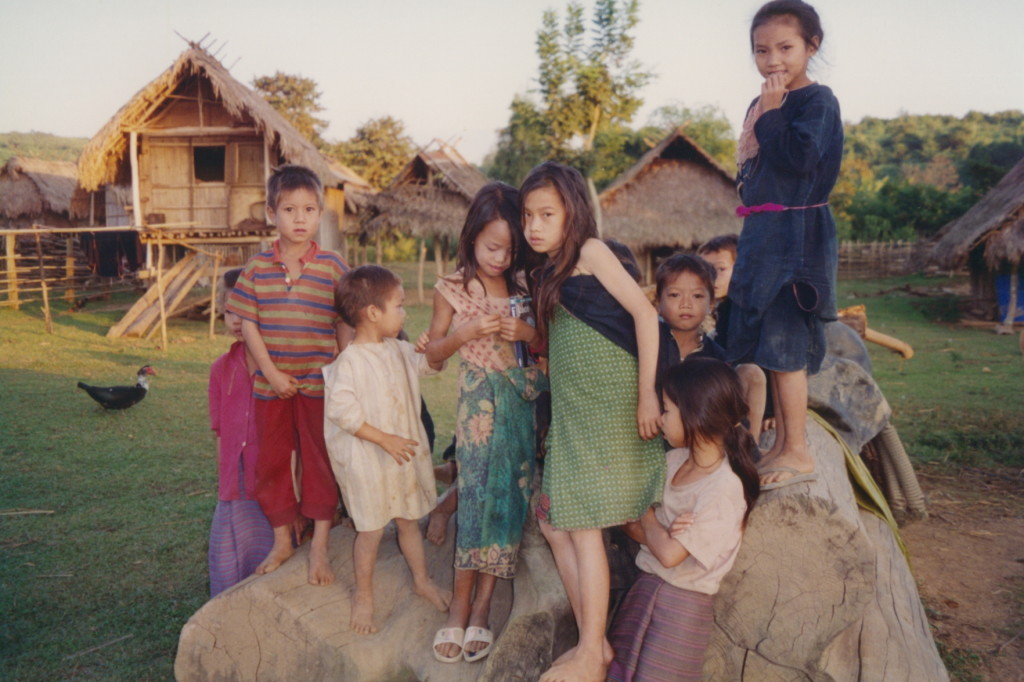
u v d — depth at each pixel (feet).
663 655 8.20
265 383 10.21
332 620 9.66
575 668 7.97
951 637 12.13
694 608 8.30
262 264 10.19
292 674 9.69
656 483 8.55
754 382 10.48
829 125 8.82
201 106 56.49
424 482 9.84
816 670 8.79
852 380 14.26
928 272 100.07
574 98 115.65
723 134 161.17
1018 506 18.12
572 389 8.54
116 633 11.95
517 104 116.16
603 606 8.28
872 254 104.47
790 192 8.99
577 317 8.50
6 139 177.58
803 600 8.80
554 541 8.89
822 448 11.24
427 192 73.31
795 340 9.12
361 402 9.32
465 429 9.38
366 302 9.48
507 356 9.48
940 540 16.14
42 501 17.85
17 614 12.46
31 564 14.39
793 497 8.65
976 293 61.16
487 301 9.48
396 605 9.96
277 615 9.70
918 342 47.98
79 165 54.85
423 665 9.24
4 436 23.26
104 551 15.05
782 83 8.85
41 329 48.67
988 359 40.45
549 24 115.34
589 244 8.41
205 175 65.77
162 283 50.03
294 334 10.08
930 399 29.71
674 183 74.28
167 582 13.75
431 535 11.02
